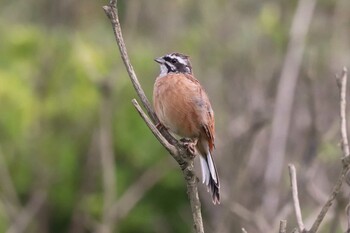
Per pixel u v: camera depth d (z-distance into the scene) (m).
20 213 13.57
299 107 12.59
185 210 15.58
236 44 13.41
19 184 15.07
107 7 7.18
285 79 12.39
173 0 15.02
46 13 16.02
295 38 12.94
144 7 15.13
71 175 15.42
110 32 15.59
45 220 14.87
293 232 6.62
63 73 15.15
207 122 8.80
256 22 13.85
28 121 15.05
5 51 15.43
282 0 14.29
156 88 9.05
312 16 13.70
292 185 6.88
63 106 15.15
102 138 12.21
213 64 13.21
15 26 15.88
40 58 15.27
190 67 9.38
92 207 14.64
